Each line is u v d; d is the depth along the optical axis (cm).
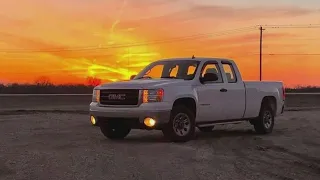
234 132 1530
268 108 1495
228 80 1355
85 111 2686
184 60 1315
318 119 2116
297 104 4066
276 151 1129
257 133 1483
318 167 958
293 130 1608
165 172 852
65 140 1243
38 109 2970
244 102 1387
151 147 1098
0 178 796
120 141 1216
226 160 984
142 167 884
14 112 2553
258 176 858
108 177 809
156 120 1118
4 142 1202
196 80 1246
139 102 1128
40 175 817
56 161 929
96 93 1214
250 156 1048
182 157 988
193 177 824
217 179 819
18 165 891
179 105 1185
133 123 1138
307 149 1170
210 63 1316
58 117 2131
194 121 1213
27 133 1430
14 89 6706
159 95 1129
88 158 959
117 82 1210
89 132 1467
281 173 891
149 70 1349
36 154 1005
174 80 1209
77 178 800
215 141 1262
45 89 6769
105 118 1178
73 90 6762
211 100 1271
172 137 1165
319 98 4306
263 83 1485
